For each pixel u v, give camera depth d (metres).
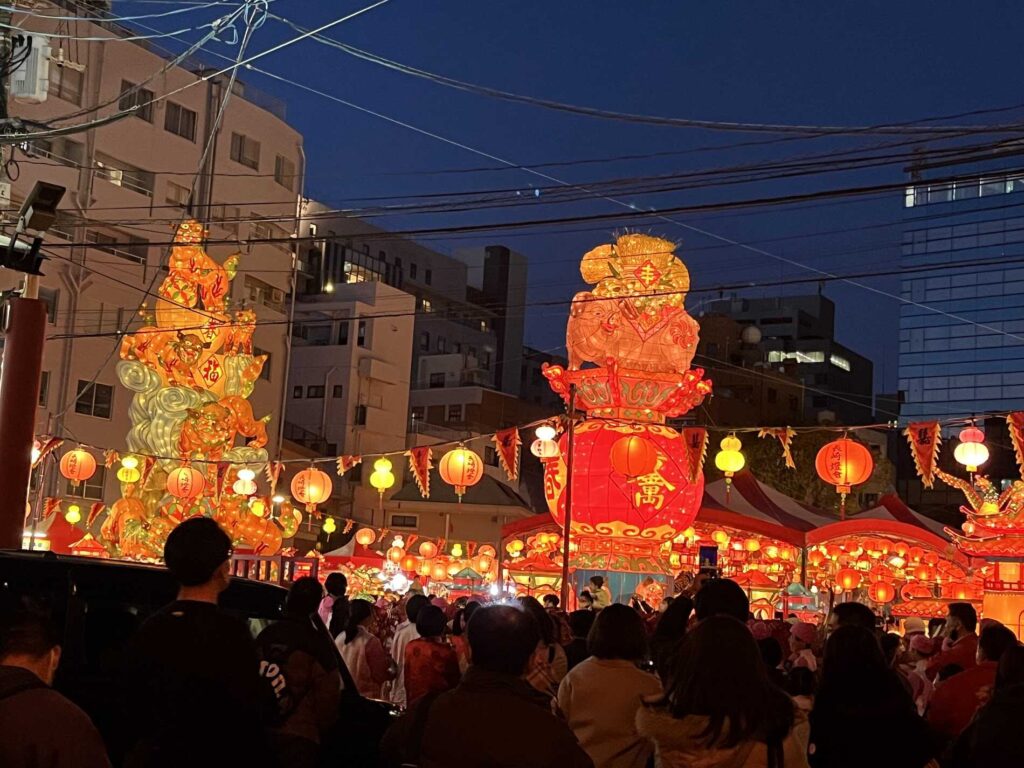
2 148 20.91
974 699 7.78
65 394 40.91
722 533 30.81
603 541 28.08
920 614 31.33
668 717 5.21
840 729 5.51
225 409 32.94
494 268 73.69
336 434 54.75
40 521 31.62
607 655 6.70
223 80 47.16
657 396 28.00
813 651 13.01
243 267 47.88
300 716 6.70
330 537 51.31
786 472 55.84
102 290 42.28
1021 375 78.38
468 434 61.25
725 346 73.94
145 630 4.98
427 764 4.71
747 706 5.05
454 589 32.78
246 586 8.16
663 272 28.69
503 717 4.67
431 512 52.25
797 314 86.00
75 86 41.69
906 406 82.81
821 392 79.75
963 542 24.36
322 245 61.09
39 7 33.53
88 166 41.62
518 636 4.84
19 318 15.91
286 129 50.22
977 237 80.81
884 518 30.20
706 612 7.21
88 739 4.34
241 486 27.95
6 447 15.59
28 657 4.50
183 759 4.76
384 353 57.00
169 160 44.88
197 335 33.25
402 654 13.03
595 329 28.27
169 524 31.61
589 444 27.77
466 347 71.38
